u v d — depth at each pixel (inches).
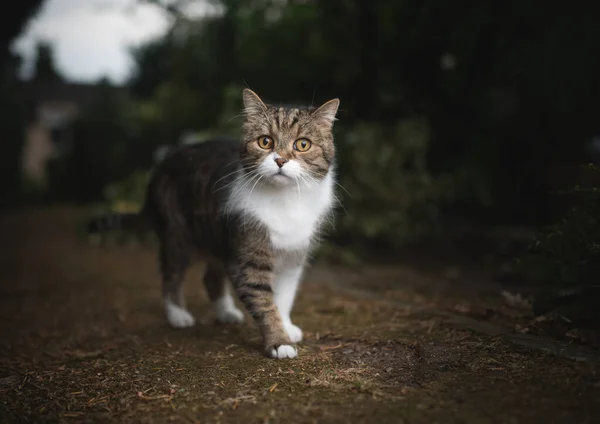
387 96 74.2
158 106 142.6
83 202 175.0
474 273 51.1
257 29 83.7
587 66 57.9
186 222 35.2
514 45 63.6
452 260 57.9
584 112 62.5
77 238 85.9
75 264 63.3
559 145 68.6
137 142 175.2
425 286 46.3
